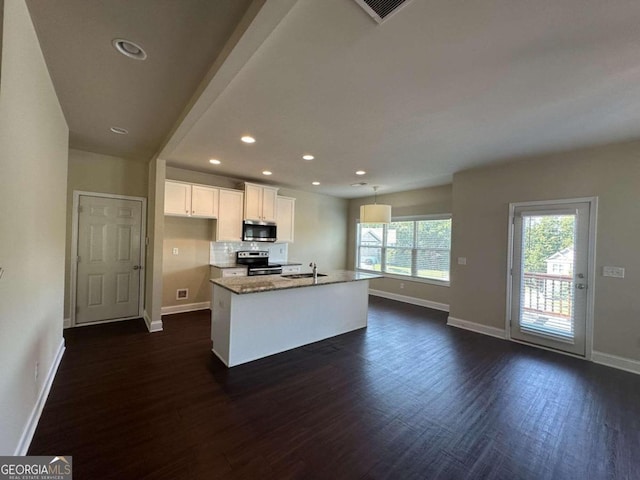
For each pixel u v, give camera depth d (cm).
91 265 411
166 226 481
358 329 439
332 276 424
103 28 161
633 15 141
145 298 447
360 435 198
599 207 335
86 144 364
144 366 294
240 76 200
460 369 306
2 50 118
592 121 267
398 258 663
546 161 375
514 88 212
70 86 222
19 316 157
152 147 375
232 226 519
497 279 418
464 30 153
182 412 219
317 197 711
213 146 352
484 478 165
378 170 461
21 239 156
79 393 240
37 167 185
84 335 372
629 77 195
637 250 311
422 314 534
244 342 310
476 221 441
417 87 212
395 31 154
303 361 319
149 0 141
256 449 182
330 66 187
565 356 347
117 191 427
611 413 231
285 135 312
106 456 172
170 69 199
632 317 313
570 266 355
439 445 191
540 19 145
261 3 129
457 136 308
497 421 218
